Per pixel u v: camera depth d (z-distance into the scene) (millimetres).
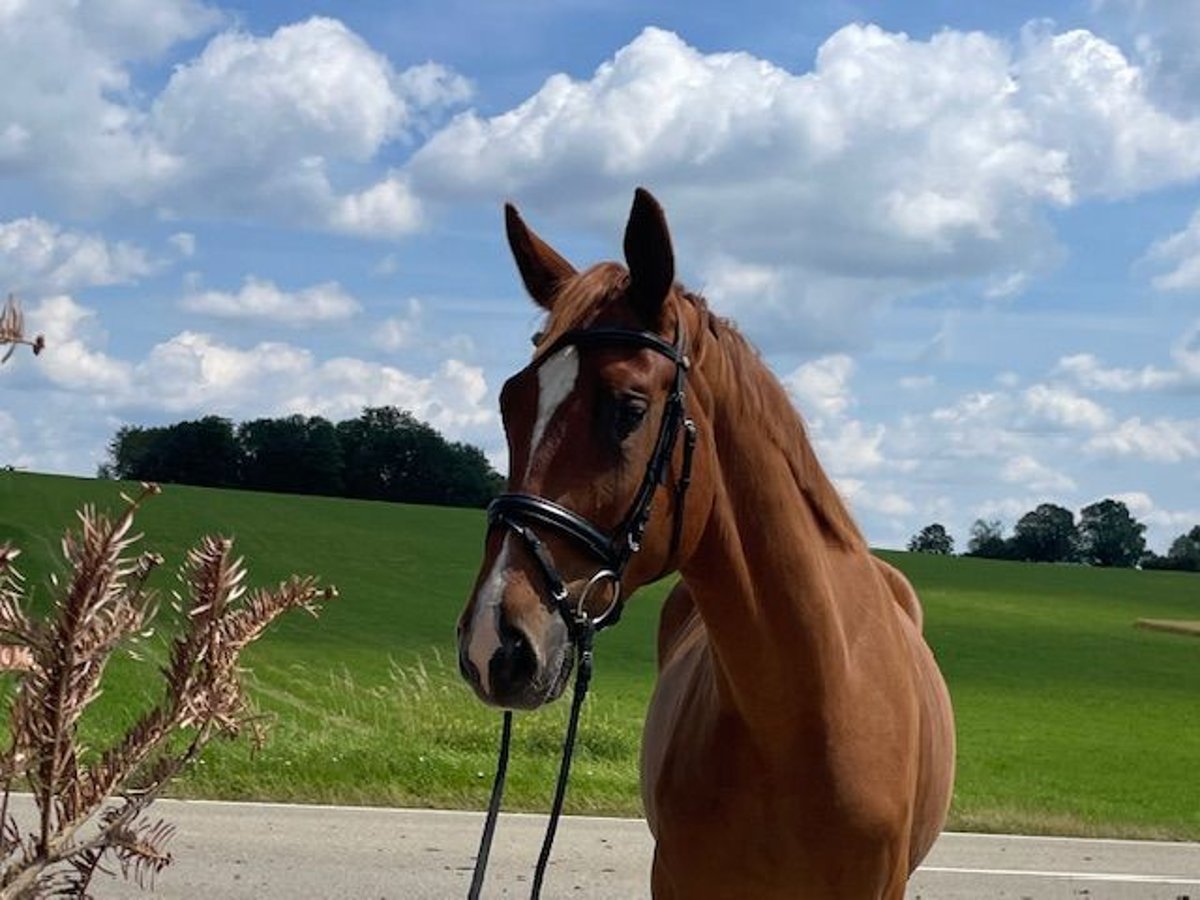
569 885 6223
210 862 6145
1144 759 15406
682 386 2480
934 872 7180
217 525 35438
